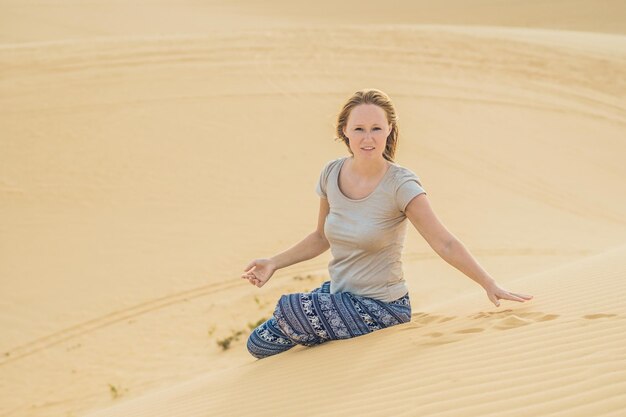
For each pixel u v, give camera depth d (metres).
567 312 4.24
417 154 20.53
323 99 23.08
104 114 20.67
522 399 3.01
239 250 15.24
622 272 5.26
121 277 14.41
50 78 22.89
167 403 4.93
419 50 28.39
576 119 24.02
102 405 10.17
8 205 16.55
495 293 4.27
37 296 13.87
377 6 46.44
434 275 13.98
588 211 18.45
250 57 25.97
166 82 23.17
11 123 19.86
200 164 18.67
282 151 19.62
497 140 21.97
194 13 41.94
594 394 2.88
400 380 3.61
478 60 28.02
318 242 5.03
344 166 4.59
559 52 29.62
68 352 12.22
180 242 15.55
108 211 16.59
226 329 12.42
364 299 4.57
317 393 3.78
